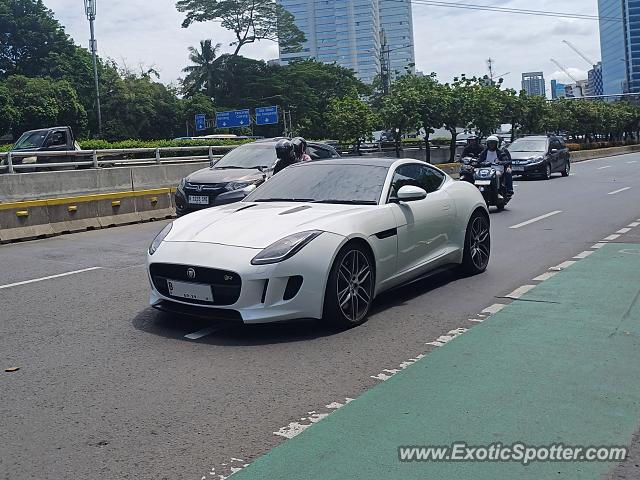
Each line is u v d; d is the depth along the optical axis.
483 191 14.64
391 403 4.34
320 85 75.75
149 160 22.80
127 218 15.23
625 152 55.28
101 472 3.55
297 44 76.50
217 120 64.75
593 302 6.74
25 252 11.01
